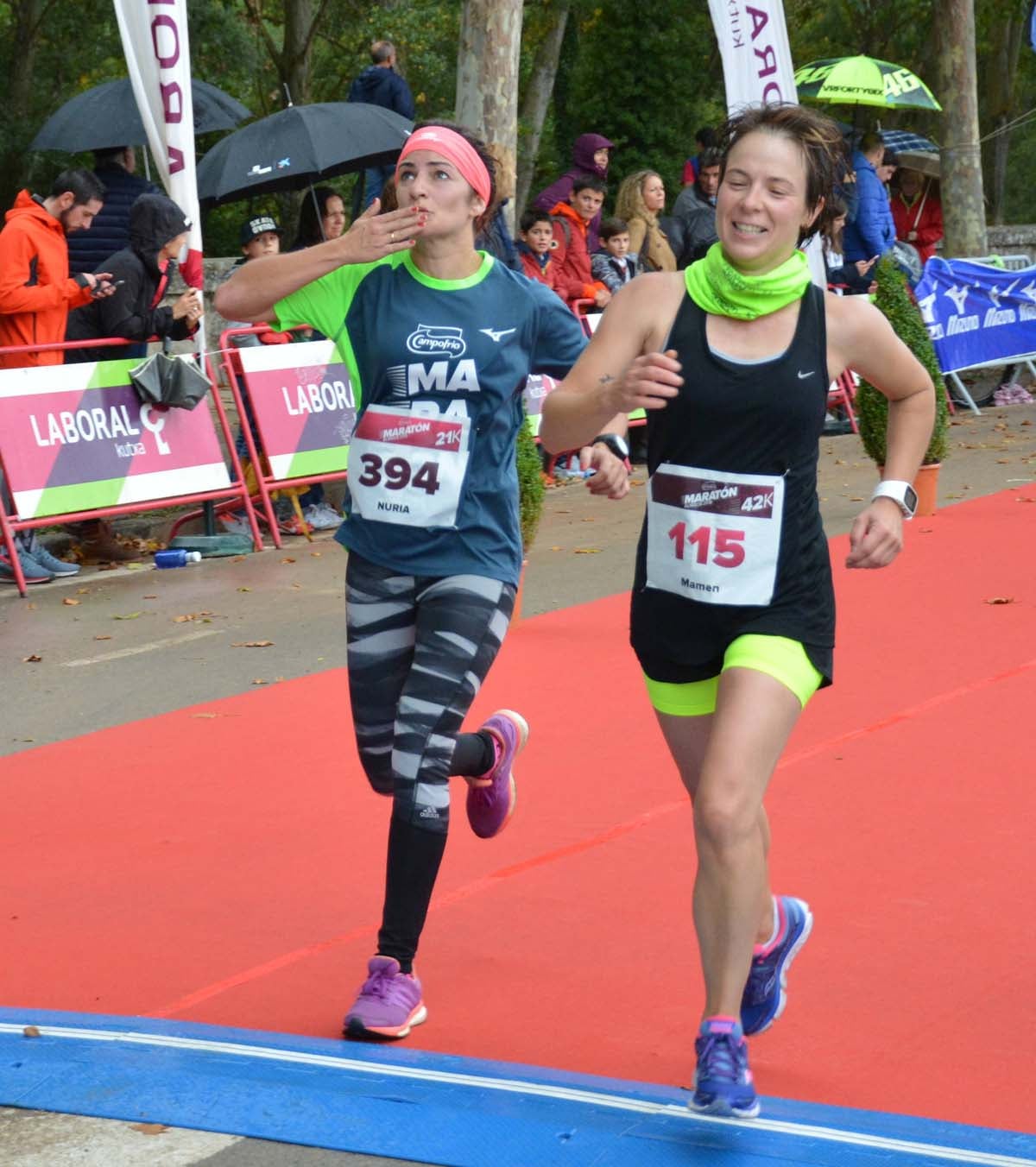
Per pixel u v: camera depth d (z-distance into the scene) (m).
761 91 16.48
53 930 5.63
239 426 13.28
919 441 4.28
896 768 7.12
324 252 4.62
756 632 4.06
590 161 15.84
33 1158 3.91
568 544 12.86
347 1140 3.95
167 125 12.98
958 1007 4.80
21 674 9.35
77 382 12.01
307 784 7.18
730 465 4.05
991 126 42.94
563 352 4.94
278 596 11.27
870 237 18.92
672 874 5.96
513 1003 4.92
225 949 5.41
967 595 10.52
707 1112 3.96
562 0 35.09
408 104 16.33
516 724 5.57
